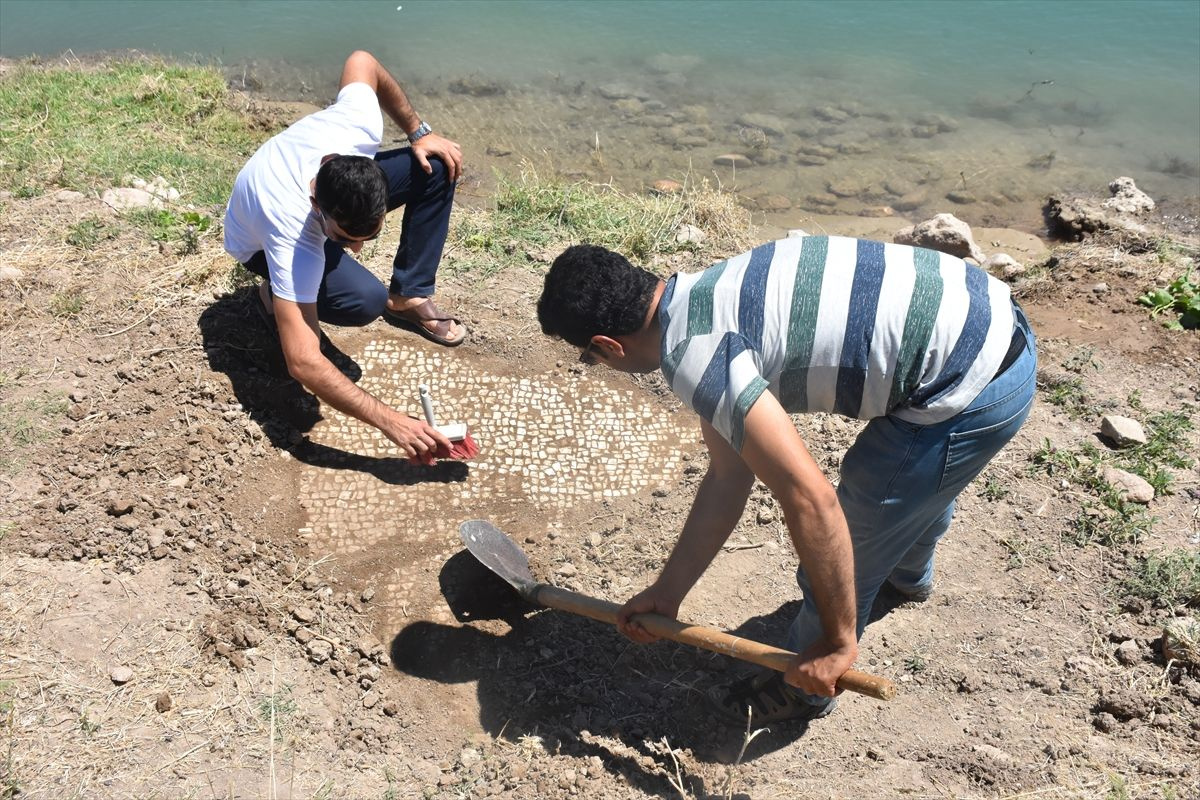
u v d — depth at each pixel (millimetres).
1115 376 4230
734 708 2988
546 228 5102
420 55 7965
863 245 2344
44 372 3785
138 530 3217
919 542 3029
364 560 3424
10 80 6461
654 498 3760
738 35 8523
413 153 3969
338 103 3781
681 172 6465
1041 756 2842
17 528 3168
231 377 3857
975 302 2312
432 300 4496
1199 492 3645
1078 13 8875
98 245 4492
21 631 2869
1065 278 4977
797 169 6562
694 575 2682
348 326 4082
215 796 2574
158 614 3004
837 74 7887
